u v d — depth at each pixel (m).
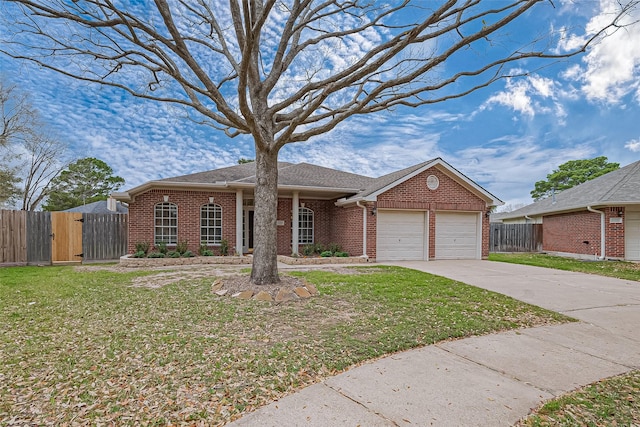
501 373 3.80
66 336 4.80
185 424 2.80
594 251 15.86
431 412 2.97
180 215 14.75
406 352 4.35
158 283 8.73
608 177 18.30
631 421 2.90
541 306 6.80
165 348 4.34
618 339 5.01
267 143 7.56
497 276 10.35
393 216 14.79
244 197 16.12
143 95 7.93
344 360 4.03
